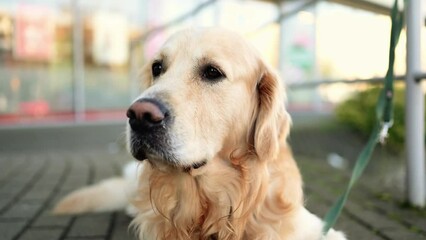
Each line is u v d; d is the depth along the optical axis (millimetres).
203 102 603
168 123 564
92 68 2027
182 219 659
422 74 887
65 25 1970
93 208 938
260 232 645
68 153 1841
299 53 2172
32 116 1920
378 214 905
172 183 652
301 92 2287
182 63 623
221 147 630
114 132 2041
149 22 2098
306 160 1599
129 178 938
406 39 908
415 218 872
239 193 648
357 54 2002
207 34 638
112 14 2043
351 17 2020
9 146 1850
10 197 1063
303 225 655
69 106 1991
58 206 932
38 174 1352
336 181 1232
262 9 1992
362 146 1805
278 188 653
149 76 743
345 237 731
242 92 638
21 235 801
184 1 2113
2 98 1861
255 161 654
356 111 1919
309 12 2127
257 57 668
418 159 930
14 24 1873
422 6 895
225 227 653
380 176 1299
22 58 1894
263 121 652
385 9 1126
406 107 925
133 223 716
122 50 2074
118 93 2086
